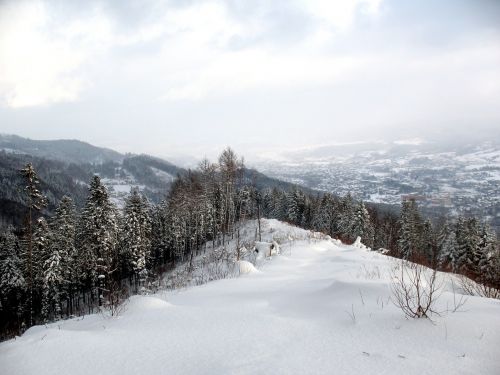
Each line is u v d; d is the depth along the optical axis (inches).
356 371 136.3
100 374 146.7
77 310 1503.4
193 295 322.3
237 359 152.6
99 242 1261.1
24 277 1369.3
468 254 1106.1
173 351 165.8
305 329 189.9
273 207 3016.7
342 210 2279.8
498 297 281.0
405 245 1359.5
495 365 134.3
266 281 378.3
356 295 244.2
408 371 133.8
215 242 1905.8
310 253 627.8
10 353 171.6
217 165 1918.1
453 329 166.1
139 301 275.4
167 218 1991.9
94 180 1282.0
